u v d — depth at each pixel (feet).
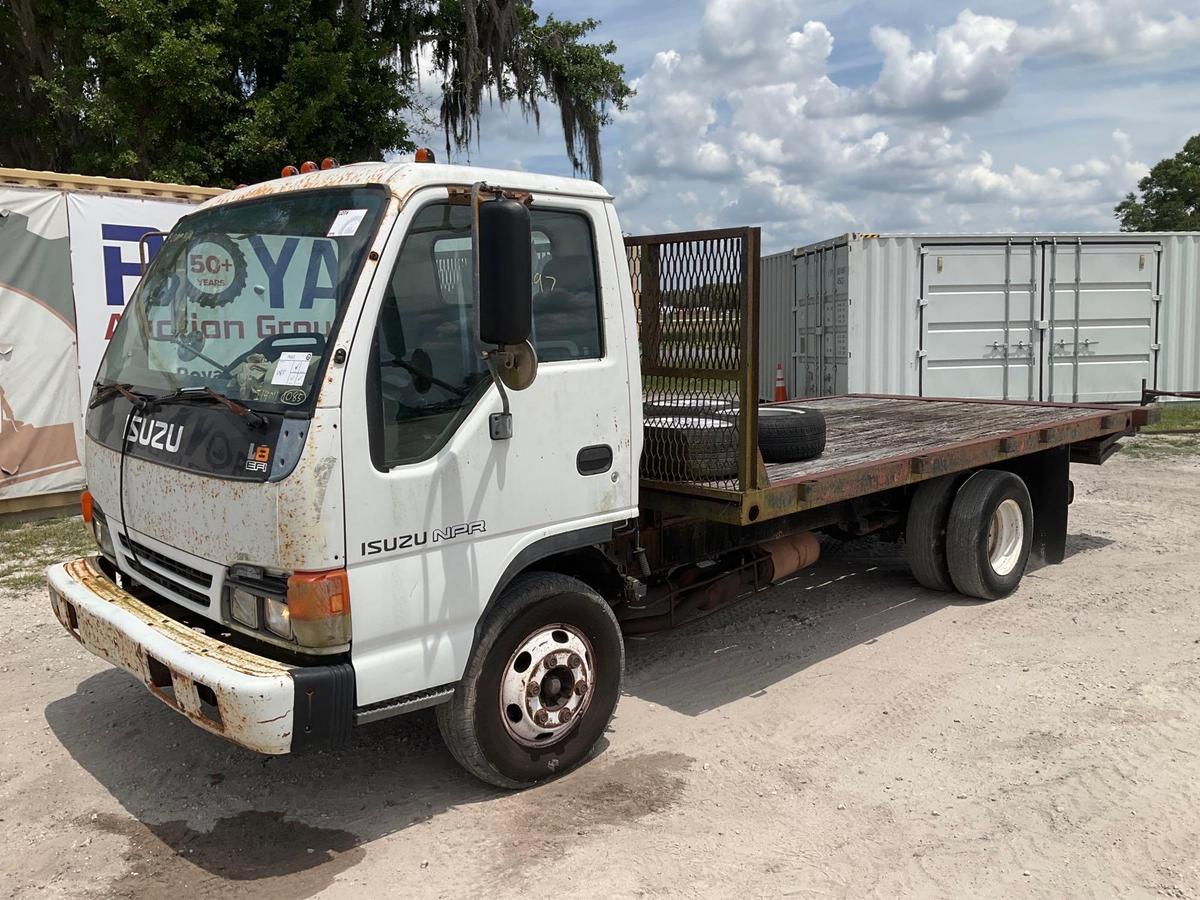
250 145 49.88
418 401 11.21
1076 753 14.07
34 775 13.96
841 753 14.35
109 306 32.24
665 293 15.78
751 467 14.58
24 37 55.83
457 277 11.72
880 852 11.68
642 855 11.64
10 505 30.78
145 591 13.51
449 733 12.37
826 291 45.80
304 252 11.41
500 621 12.34
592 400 13.08
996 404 30.37
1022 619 20.35
